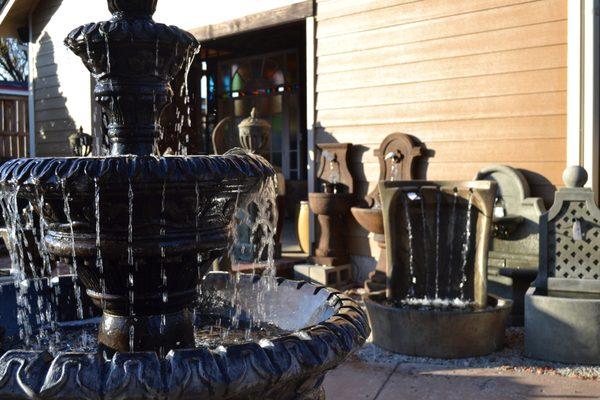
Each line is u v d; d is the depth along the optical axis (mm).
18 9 10805
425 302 4668
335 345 1739
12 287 2674
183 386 1472
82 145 9461
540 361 4105
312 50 6895
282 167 11367
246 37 10734
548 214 4477
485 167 5438
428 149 6031
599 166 5203
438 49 5965
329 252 6582
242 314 2768
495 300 4574
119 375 1459
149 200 1925
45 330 2732
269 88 11375
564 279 4422
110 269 2090
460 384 3709
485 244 4500
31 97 11180
